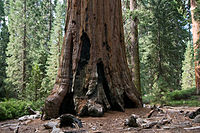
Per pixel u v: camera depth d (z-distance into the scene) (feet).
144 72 70.79
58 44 78.79
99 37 20.38
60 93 18.69
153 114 18.54
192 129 12.59
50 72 68.23
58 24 82.07
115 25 22.36
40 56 86.33
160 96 32.81
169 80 59.82
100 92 19.04
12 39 88.63
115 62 21.36
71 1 21.12
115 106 20.22
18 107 25.66
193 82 102.78
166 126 13.66
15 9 90.74
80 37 19.88
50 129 14.07
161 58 62.34
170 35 67.62
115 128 13.53
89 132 12.50
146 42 69.46
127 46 50.65
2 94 80.53
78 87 18.94
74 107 18.49
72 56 19.90
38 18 119.55
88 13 20.22
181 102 37.01
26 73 82.58
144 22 48.80
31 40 96.94
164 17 60.70
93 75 19.21
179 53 73.36
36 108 30.07
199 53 43.01
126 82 22.04
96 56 19.93
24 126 15.92
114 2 22.53
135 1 46.73
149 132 12.32
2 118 22.04
